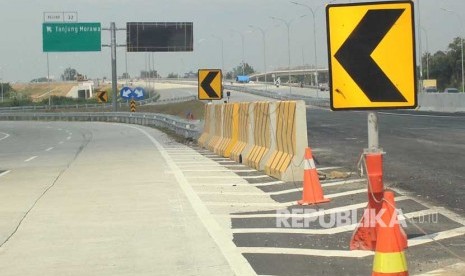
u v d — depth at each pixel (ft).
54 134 136.26
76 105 304.91
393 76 20.40
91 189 43.01
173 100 330.13
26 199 39.60
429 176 41.47
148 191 41.06
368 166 22.52
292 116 42.86
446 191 35.86
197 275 21.66
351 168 48.03
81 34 183.73
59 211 34.83
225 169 52.19
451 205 31.96
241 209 33.68
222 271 22.02
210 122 75.77
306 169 34.47
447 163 47.47
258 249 24.97
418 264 21.86
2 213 34.60
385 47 20.36
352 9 20.44
